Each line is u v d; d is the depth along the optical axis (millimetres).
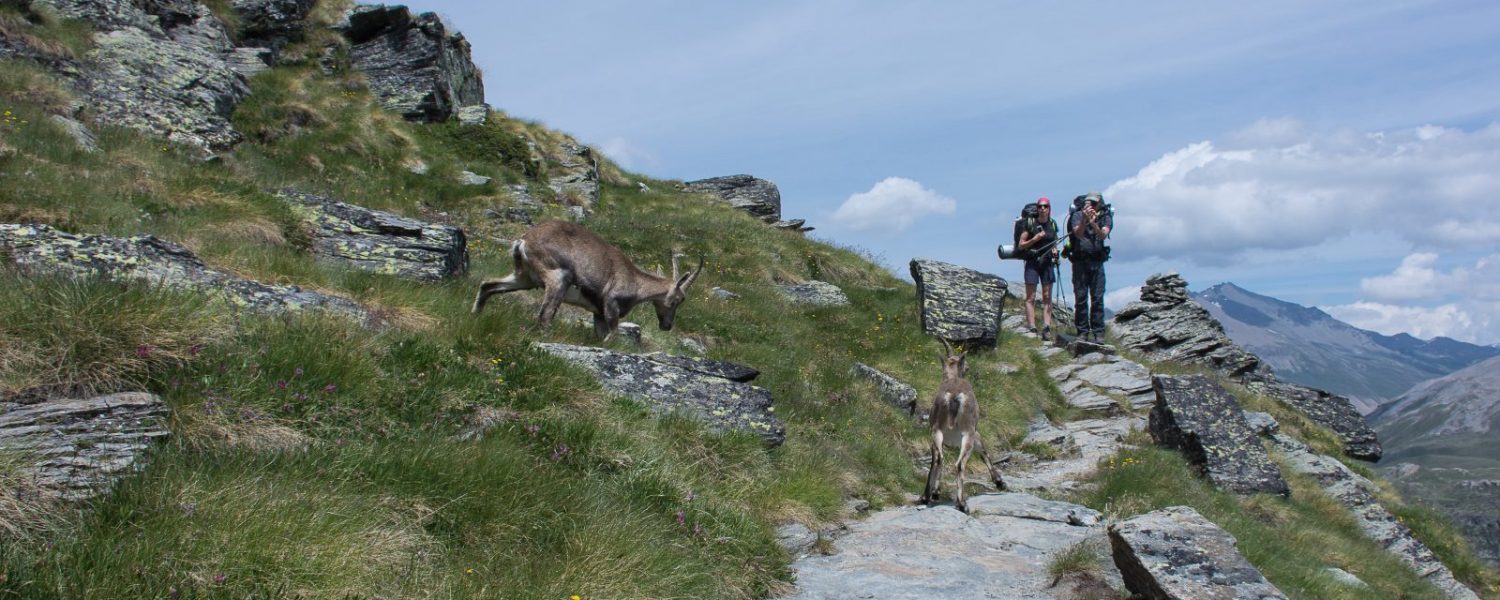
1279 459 16359
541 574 5207
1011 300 27984
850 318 20000
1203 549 6559
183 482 4715
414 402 6844
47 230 7820
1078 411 18219
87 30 17109
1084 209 21578
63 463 4605
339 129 21266
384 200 19266
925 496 10430
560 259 10812
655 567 5797
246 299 7977
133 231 9797
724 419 9594
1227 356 24484
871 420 13547
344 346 7055
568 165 28641
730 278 21859
